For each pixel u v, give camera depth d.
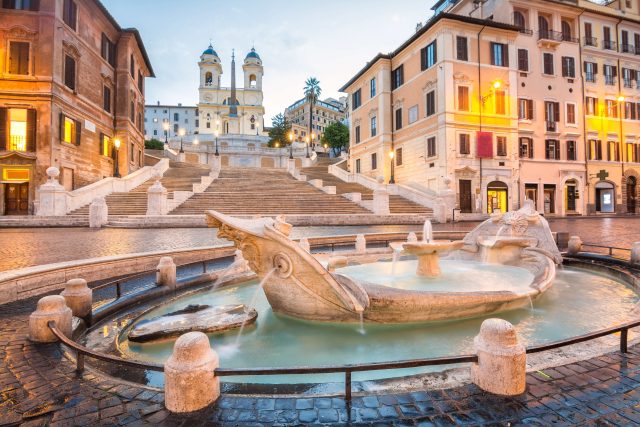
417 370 3.79
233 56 88.25
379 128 38.19
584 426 2.49
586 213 34.84
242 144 71.50
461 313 5.16
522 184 32.22
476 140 30.67
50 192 19.73
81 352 3.24
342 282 5.07
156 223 19.08
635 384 3.03
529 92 33.06
